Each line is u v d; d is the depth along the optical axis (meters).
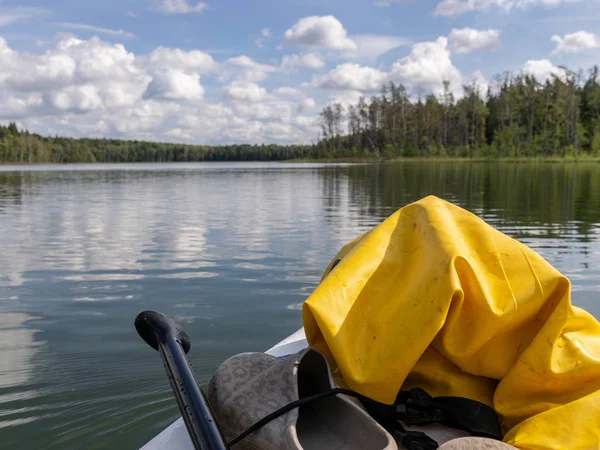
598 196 17.33
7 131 139.75
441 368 2.26
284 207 14.52
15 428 2.96
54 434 2.90
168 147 170.88
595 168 44.59
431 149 87.62
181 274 6.68
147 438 2.86
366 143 101.56
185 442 2.09
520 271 2.13
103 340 4.39
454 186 23.19
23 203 15.95
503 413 2.09
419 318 2.04
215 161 168.38
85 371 3.74
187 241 9.05
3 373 3.72
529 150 75.56
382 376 2.06
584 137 76.94
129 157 167.75
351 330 2.16
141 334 2.06
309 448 1.91
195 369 3.81
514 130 77.44
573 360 1.97
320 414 2.06
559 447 1.78
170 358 1.87
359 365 2.10
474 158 81.69
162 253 8.03
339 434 1.97
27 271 6.91
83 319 4.98
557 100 77.06
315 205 15.05
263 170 52.09
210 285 6.16
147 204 15.48
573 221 11.33
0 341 4.40
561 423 1.85
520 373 2.05
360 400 2.08
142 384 3.52
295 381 1.93
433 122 92.88
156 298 5.66
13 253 8.09
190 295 5.76
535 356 2.01
